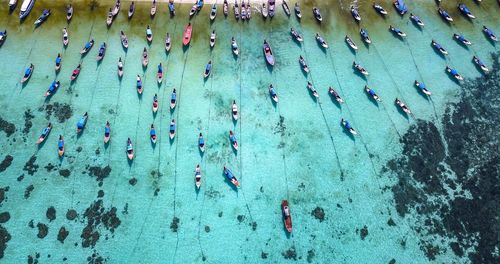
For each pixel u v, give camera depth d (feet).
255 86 191.11
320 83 193.77
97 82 188.65
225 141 178.29
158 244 159.33
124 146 176.04
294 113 185.98
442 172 177.37
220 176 171.53
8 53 193.26
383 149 180.65
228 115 183.93
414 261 160.56
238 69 194.49
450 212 169.48
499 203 172.14
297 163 175.52
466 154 181.88
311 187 171.22
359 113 187.93
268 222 164.14
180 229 161.68
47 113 181.27
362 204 169.17
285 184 171.12
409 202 170.50
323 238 162.50
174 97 184.85
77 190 166.91
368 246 162.20
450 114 190.39
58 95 184.85
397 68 199.93
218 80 191.31
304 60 198.39
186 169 172.35
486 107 193.67
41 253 156.25
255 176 172.14
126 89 187.52
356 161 177.47
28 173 169.17
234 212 165.37
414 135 184.34
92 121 180.45
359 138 182.29
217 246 159.74
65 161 172.04
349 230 164.35
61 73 189.78
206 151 175.83
